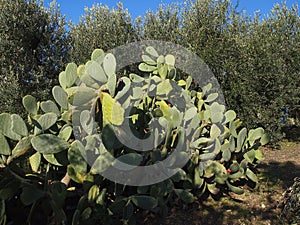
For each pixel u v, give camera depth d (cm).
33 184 250
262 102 630
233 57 620
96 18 722
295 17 697
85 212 263
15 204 263
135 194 326
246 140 408
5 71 598
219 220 327
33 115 305
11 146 280
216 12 655
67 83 319
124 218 296
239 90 604
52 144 269
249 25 696
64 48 688
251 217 328
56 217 251
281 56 669
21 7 632
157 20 711
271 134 623
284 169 477
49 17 674
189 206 362
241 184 407
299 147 635
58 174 303
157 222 328
